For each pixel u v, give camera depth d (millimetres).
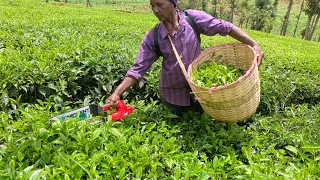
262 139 3699
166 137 3533
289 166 2900
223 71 3457
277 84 5543
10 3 18359
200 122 3912
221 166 2938
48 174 2359
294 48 14367
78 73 5105
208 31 3721
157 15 3455
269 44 13562
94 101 5082
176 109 4102
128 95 5266
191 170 2742
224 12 56312
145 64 3725
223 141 3574
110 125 3150
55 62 5105
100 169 2688
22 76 4438
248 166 2984
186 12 3764
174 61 3711
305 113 4758
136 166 2701
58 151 2668
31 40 6844
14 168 2396
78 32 9078
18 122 3146
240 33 3707
